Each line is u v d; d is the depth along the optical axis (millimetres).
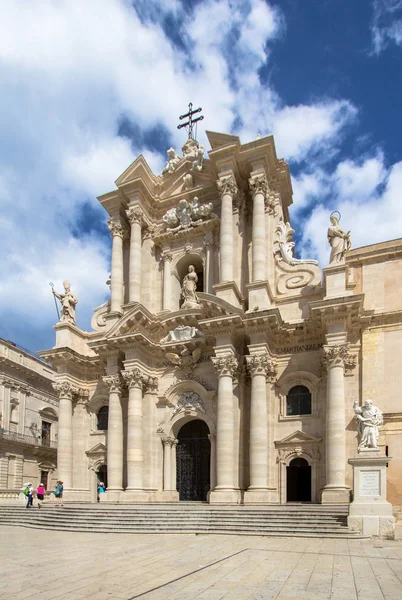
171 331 31938
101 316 36969
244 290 31922
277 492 27375
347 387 27359
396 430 26078
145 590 10586
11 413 50406
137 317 31000
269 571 12438
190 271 33406
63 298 35531
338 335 26469
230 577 11773
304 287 30766
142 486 29703
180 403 31156
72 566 13281
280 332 28953
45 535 20906
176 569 12758
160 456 30984
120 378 31859
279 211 33656
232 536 19531
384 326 27750
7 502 33781
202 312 30453
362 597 10055
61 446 33031
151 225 36688
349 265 29938
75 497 32594
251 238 32938
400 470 25578
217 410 28422
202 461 30797
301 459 27844
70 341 34625
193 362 31000
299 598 9953
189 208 34938
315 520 20344
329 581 11359
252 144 32312
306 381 28625
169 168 37188
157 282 35688
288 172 34656
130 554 15195
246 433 28375
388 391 26781
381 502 19000
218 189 33156
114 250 35844
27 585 11109
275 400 28922
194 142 37594
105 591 10531
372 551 15484
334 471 24844
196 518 22031
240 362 29000
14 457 48969
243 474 27656
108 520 23031
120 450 30938
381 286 28875
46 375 57031
